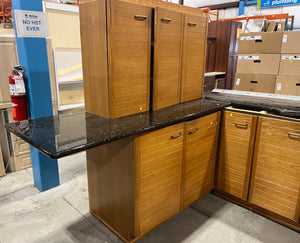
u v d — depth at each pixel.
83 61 1.79
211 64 5.20
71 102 3.14
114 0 1.49
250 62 3.82
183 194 1.99
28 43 2.10
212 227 1.96
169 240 1.82
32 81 2.19
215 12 5.85
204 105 2.12
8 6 3.79
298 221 1.90
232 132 2.15
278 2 6.91
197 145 2.01
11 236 1.85
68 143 1.24
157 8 1.69
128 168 1.59
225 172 2.27
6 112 2.64
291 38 3.37
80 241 1.81
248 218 2.08
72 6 3.12
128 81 1.72
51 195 2.39
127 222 1.73
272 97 2.34
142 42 1.72
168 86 1.99
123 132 1.42
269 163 1.97
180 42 1.98
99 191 1.93
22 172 2.85
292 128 1.81
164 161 1.73
